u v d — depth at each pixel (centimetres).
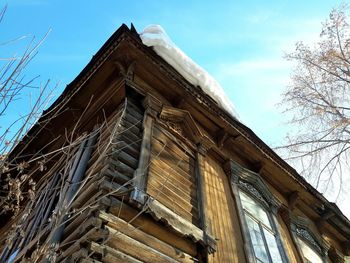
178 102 812
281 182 1055
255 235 767
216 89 951
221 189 776
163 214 528
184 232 545
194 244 566
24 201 752
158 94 791
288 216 977
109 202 473
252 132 936
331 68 1283
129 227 473
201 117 869
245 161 974
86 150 646
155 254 480
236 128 900
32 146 824
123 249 447
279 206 980
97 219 438
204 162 781
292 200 1060
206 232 593
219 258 600
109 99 720
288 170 1026
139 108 713
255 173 927
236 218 742
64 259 416
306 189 1077
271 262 744
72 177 594
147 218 517
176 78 784
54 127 812
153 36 830
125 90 698
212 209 686
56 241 471
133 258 446
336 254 1153
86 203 490
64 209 316
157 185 585
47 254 316
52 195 640
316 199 1109
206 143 830
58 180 671
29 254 507
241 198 826
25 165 387
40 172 831
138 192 513
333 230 1218
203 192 684
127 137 618
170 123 755
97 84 767
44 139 832
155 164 619
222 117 871
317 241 1090
